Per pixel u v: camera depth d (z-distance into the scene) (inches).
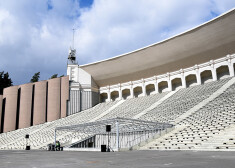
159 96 1836.9
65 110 2012.8
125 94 2283.5
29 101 2023.9
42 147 1306.6
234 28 1451.8
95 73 2237.9
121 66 2095.2
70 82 2117.4
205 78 1793.8
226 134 736.3
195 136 805.9
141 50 1920.5
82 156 561.3
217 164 317.1
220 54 1610.5
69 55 2357.3
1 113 2091.5
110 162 386.9
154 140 925.2
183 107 1341.0
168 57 1836.9
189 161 366.9
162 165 323.6
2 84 2935.5
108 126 794.8
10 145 1598.2
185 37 1674.5
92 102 2194.9
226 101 1140.5
